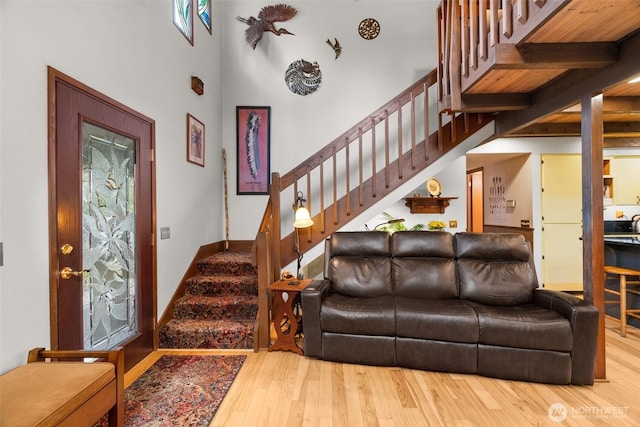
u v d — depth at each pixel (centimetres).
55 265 187
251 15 488
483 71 258
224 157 485
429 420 197
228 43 487
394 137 483
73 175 203
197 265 386
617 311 382
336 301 285
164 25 320
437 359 255
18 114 165
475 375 252
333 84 488
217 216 466
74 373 149
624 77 221
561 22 197
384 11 488
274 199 350
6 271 158
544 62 227
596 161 248
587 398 220
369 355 267
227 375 254
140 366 268
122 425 164
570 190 510
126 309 260
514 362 242
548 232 512
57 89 190
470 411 205
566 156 509
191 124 378
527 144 511
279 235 352
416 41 486
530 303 288
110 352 162
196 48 397
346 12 488
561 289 511
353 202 381
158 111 308
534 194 513
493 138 391
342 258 331
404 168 381
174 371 260
